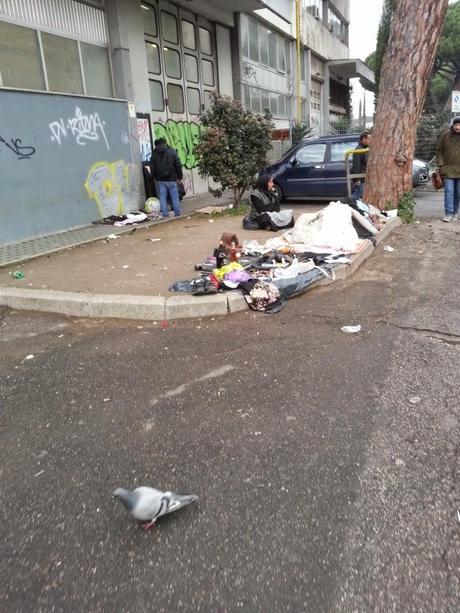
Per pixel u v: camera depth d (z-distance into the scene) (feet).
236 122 34.53
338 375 12.26
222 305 16.55
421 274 20.26
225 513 7.98
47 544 7.53
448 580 6.61
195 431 10.24
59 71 31.40
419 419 10.27
